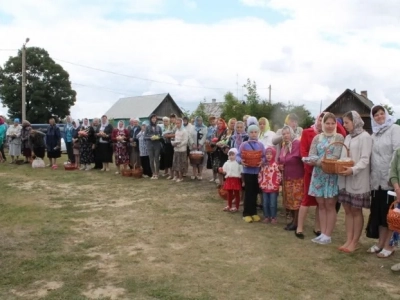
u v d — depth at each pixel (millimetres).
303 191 6078
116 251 5188
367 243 5664
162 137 11312
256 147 6738
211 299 3814
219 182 9266
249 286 4133
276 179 6586
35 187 9820
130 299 3811
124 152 11922
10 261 4797
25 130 14703
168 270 4543
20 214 7066
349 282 4281
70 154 14133
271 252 5203
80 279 4277
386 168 4859
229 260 4887
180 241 5625
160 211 7387
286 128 6316
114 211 7367
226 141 8984
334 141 5391
